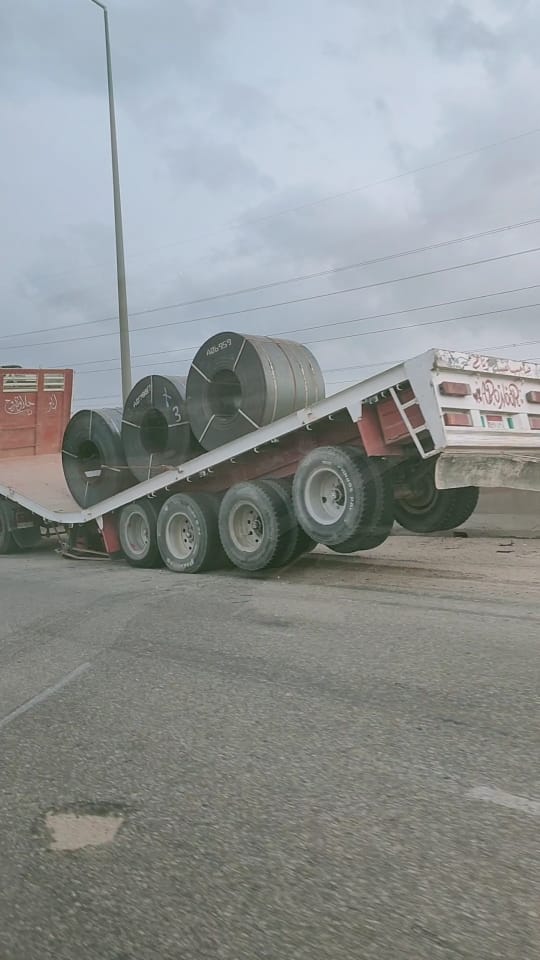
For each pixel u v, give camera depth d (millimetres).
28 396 15984
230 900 2629
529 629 6113
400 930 2416
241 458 9758
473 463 8289
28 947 2434
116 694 4980
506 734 3949
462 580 8766
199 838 3066
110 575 10617
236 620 6992
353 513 8383
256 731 4180
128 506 11391
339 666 5297
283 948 2361
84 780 3678
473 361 8250
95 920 2561
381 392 8188
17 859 2979
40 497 14055
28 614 7875
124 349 18312
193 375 10352
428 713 4297
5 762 3953
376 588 8406
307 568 10227
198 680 5176
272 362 9656
